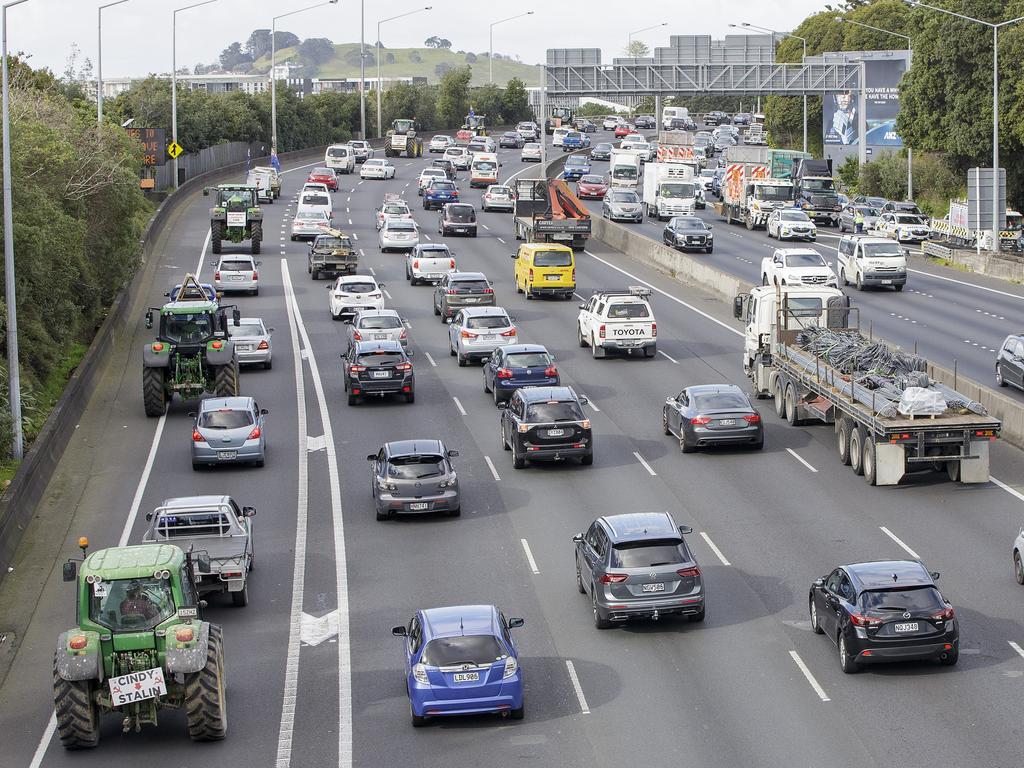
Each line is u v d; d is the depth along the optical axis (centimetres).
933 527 5653
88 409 7962
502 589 5106
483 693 3831
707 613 4800
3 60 6438
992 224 13388
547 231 14062
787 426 7462
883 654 4116
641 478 6512
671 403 7212
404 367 7975
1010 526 5647
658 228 16188
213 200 17925
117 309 10069
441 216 15125
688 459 6838
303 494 6372
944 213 18225
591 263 13600
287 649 4581
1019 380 7669
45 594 5209
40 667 4538
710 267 11931
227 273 11331
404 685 4253
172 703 3778
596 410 7875
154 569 3719
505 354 7975
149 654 3691
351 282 10600
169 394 7925
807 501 6078
